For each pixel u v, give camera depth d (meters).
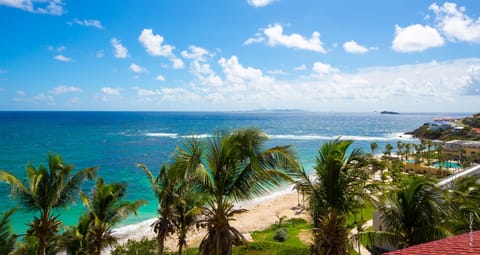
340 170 11.06
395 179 52.34
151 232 34.78
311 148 109.88
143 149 97.81
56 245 18.16
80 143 110.00
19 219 37.94
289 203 48.56
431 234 12.27
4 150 91.06
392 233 13.06
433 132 155.38
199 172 10.35
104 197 18.23
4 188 50.69
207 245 10.41
